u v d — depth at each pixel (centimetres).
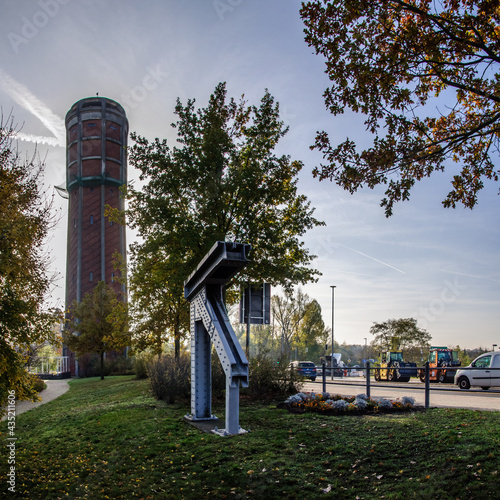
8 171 898
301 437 826
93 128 5897
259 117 1917
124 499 665
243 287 1605
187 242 1669
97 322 3844
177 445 873
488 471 559
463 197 815
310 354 6375
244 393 1496
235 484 663
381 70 678
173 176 1770
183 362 1551
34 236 920
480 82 716
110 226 5859
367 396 1197
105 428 1155
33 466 891
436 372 2625
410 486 572
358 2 647
